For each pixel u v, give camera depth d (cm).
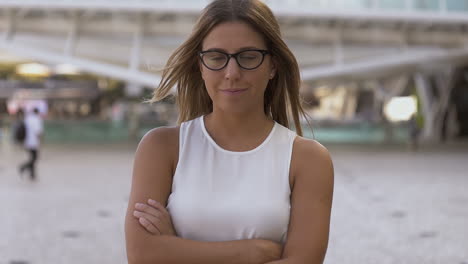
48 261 529
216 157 160
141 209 157
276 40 156
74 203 885
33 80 3192
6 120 2467
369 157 1825
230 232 155
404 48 2092
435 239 631
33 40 2009
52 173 1323
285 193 158
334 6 1938
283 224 157
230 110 155
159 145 165
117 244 600
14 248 581
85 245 595
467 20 1958
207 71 154
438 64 2384
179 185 159
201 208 155
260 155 160
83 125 2612
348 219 752
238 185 157
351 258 546
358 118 3709
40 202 893
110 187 1080
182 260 152
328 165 162
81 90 3284
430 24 2003
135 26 1962
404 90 3316
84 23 1959
